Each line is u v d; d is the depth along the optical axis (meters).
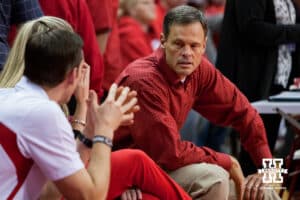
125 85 9.54
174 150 9.27
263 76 13.60
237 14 13.47
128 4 16.31
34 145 7.07
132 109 7.81
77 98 8.12
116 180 8.32
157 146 9.36
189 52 9.27
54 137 7.08
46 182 7.54
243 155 12.71
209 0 22.08
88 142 7.78
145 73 9.49
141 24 16.66
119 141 9.84
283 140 15.12
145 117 9.38
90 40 11.52
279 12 13.48
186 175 9.36
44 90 7.30
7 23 9.97
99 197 7.25
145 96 9.39
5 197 7.12
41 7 11.11
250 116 10.55
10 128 7.08
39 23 7.86
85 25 11.45
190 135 15.30
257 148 10.62
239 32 13.55
